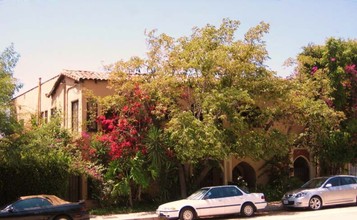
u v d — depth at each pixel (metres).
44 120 23.98
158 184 22.66
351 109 26.52
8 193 20.39
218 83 20.75
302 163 28.70
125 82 21.52
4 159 17.91
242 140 20.42
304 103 22.62
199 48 20.80
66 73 25.41
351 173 28.80
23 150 17.45
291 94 22.02
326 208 21.23
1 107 16.58
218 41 21.31
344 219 16.20
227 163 25.83
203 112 20.23
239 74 20.80
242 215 19.12
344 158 25.97
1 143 17.19
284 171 26.62
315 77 24.81
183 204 18.33
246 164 27.14
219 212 18.67
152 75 21.86
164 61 21.69
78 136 22.50
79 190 22.75
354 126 25.67
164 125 21.95
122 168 21.44
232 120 20.14
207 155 20.50
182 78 20.98
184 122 19.48
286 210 21.30
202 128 19.22
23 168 20.45
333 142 25.33
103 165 22.09
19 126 17.30
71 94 25.17
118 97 21.34
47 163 20.58
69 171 20.94
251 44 21.19
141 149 21.31
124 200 22.02
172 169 22.58
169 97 21.17
